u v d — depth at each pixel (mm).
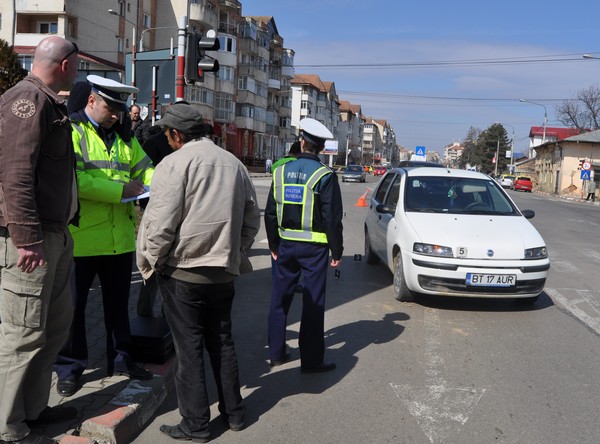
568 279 8945
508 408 4141
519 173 82125
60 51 3070
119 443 3445
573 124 72750
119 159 4008
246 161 61000
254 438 3619
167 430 3607
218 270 3502
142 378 4121
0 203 2926
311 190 4531
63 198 3164
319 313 4652
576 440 3695
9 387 3104
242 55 60875
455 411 4070
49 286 3133
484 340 5688
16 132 2832
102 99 3812
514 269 6422
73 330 3887
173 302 3529
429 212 7359
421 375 4734
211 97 52562
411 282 6641
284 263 4734
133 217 4191
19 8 39844
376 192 9492
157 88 11641
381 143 174625
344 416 3953
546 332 6012
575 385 4605
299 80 93125
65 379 3857
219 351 3699
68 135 3168
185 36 8492
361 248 11336
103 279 4098
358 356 5148
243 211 3609
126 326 4160
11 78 26516
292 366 4875
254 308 6645
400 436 3691
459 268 6367
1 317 3104
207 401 3584
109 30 44000
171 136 3580
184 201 3402
